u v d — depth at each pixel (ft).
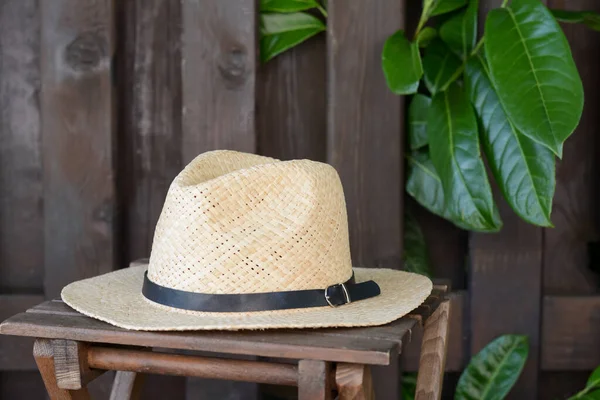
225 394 5.57
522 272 5.43
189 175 3.77
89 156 5.48
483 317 5.46
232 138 5.39
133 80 5.73
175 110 5.74
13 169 5.81
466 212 4.85
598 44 5.56
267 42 5.50
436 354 4.04
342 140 5.33
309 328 3.28
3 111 5.77
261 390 5.69
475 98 4.99
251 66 5.34
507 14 4.68
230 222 3.50
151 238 5.82
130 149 5.78
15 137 5.79
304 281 3.51
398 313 3.40
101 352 3.43
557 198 5.67
